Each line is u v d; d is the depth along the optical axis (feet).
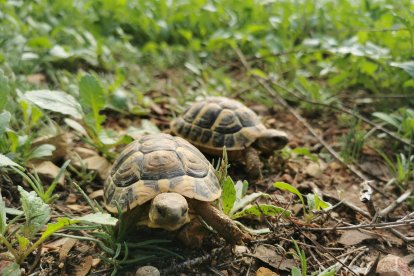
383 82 2.43
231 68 2.97
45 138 1.64
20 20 3.00
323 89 2.52
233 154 1.69
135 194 1.13
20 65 2.35
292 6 3.61
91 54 2.69
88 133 1.78
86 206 1.45
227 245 1.22
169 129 1.93
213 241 1.25
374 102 2.35
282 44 2.96
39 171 1.53
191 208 1.18
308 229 1.32
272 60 2.85
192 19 3.41
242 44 3.11
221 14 3.46
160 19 3.36
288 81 2.64
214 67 2.95
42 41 2.57
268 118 2.26
